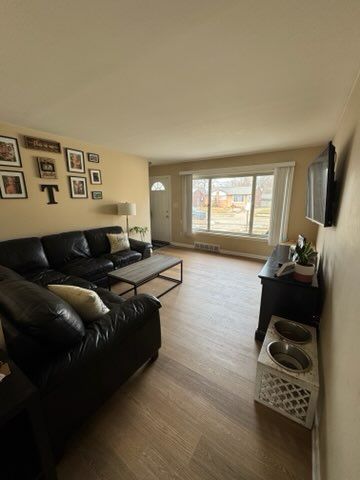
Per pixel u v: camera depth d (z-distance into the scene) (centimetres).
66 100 192
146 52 128
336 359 101
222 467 109
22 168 275
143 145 360
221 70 147
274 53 129
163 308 259
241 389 151
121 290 307
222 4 95
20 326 100
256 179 443
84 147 344
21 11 97
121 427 127
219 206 501
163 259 321
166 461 111
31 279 245
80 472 107
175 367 170
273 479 104
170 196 570
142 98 188
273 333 159
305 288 172
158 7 96
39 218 299
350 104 174
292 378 123
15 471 90
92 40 117
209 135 300
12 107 207
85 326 134
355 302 83
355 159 121
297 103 198
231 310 254
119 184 413
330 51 127
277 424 128
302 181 384
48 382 96
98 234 357
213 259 456
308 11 99
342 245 127
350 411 70
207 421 130
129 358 146
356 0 93
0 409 74
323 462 96
